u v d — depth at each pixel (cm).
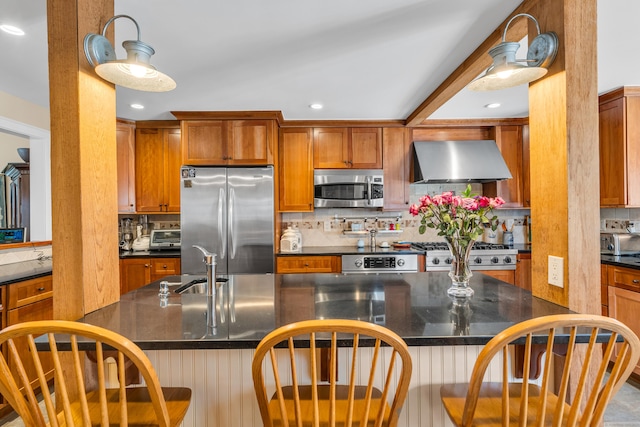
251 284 186
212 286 154
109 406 112
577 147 125
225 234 319
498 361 137
